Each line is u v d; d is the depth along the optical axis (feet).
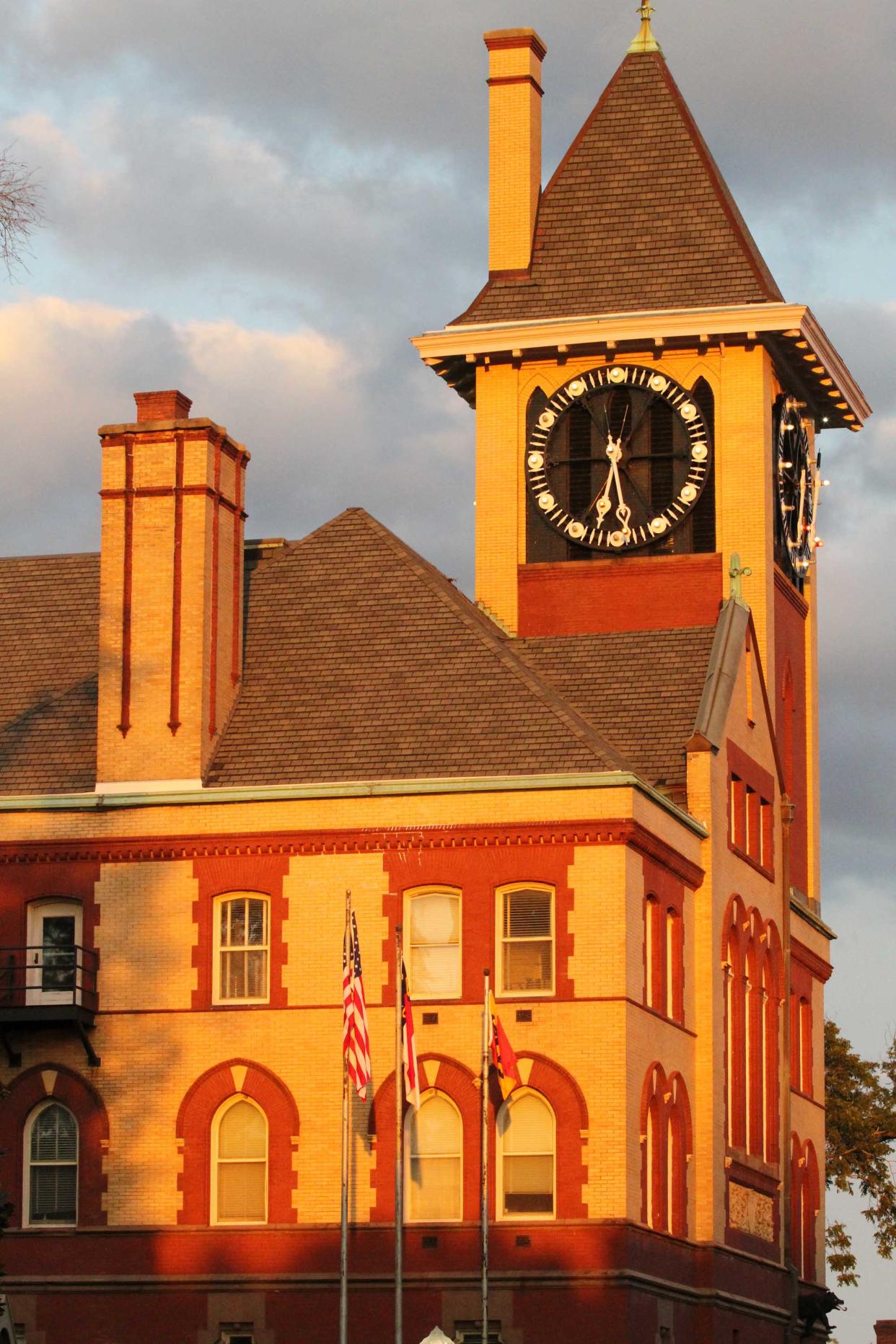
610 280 384.47
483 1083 293.23
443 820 306.96
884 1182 465.88
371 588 337.93
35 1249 307.37
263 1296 301.84
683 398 377.50
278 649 333.01
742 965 346.74
